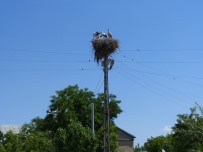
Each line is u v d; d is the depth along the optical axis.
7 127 61.38
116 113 57.81
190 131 40.66
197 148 38.44
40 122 55.06
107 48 32.53
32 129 48.19
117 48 33.00
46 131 54.50
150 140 93.44
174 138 47.84
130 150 86.25
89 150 31.00
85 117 54.09
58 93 55.34
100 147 41.28
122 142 86.31
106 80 32.75
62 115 53.66
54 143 31.41
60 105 54.00
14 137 43.22
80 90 55.84
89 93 56.09
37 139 43.59
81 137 30.89
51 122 54.28
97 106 55.69
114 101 57.75
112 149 54.53
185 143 43.25
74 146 30.69
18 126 62.06
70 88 55.50
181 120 45.19
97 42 32.69
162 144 89.56
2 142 43.53
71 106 54.09
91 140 31.38
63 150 30.56
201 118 41.34
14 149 42.25
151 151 91.12
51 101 54.94
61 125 53.44
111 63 33.00
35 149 42.97
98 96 56.72
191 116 42.72
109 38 32.91
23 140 44.03
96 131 52.34
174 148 49.16
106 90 32.66
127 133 87.12
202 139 39.78
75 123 31.62
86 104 55.06
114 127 56.25
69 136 30.88
